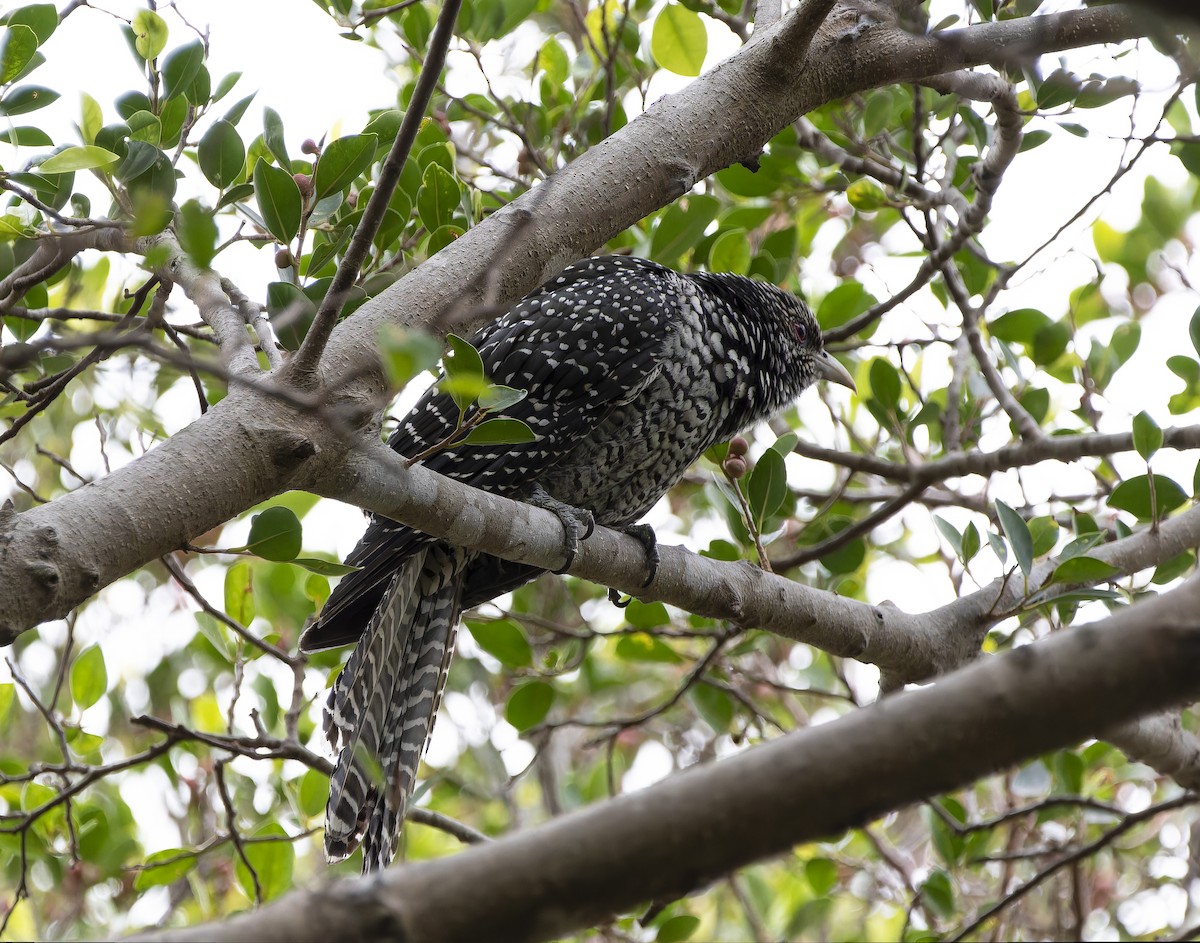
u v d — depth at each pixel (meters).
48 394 8.17
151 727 9.77
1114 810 9.82
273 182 8.09
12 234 7.73
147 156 7.58
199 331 9.70
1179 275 11.83
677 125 8.18
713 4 10.56
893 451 13.62
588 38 11.80
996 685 3.68
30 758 14.49
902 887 13.09
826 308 13.20
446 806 16.22
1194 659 3.54
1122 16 8.41
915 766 3.68
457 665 15.27
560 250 7.73
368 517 10.41
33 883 11.42
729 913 16.06
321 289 8.41
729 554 10.56
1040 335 12.20
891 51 8.56
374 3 10.74
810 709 15.91
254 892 10.64
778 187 12.00
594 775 15.26
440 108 11.66
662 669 16.25
